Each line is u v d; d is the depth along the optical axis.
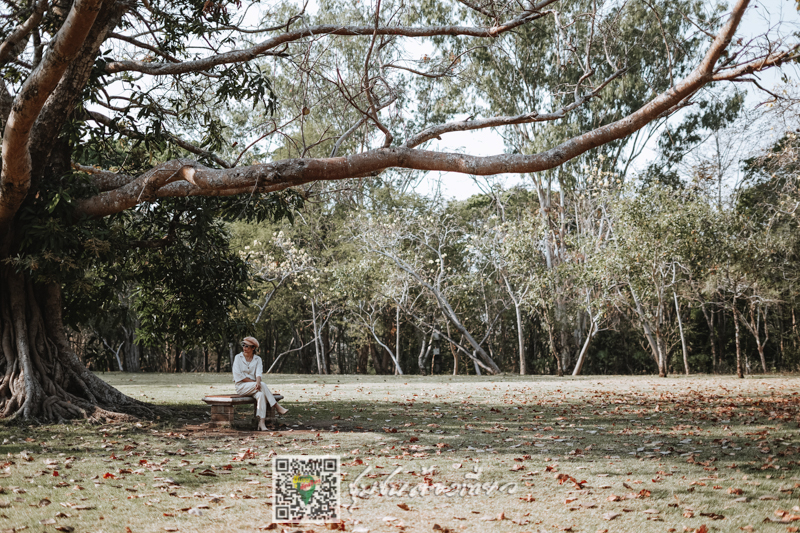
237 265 12.43
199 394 14.81
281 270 35.41
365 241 34.06
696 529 3.92
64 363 9.87
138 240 11.27
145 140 10.79
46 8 9.30
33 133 9.07
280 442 7.37
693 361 37.41
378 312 36.81
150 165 11.66
